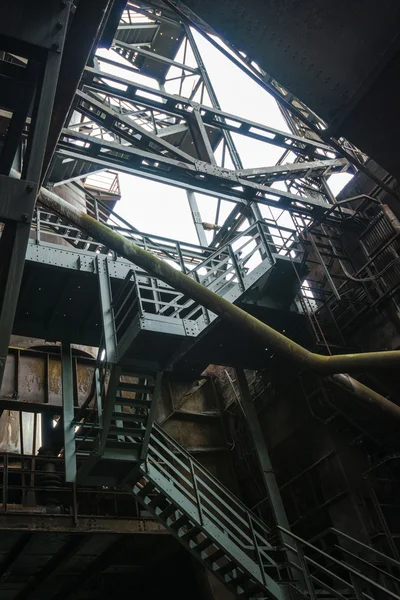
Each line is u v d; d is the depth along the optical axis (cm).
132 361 1152
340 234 1792
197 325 1166
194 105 1650
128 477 1240
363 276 1664
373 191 1739
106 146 1417
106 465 1217
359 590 1148
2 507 1353
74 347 1720
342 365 705
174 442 1389
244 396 1755
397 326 1516
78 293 1423
